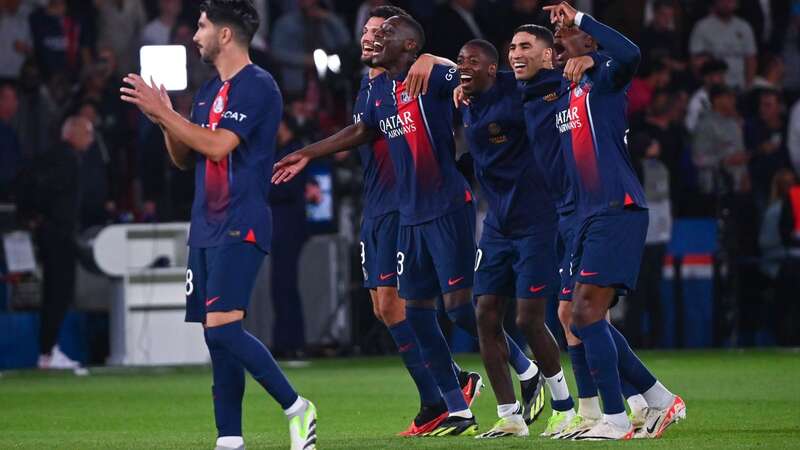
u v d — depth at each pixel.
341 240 56.66
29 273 53.62
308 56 60.22
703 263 59.59
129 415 33.69
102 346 55.12
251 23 22.52
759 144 64.25
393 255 28.08
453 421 27.31
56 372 50.38
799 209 58.81
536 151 26.03
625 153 24.89
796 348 58.62
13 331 52.91
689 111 63.19
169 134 22.64
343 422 31.08
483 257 27.16
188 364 52.75
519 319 27.02
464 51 26.58
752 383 40.25
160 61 48.47
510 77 26.77
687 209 60.25
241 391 22.56
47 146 56.69
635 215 24.56
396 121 27.16
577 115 24.77
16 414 34.16
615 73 24.25
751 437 25.41
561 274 26.34
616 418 24.83
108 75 57.56
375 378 44.97
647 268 56.62
